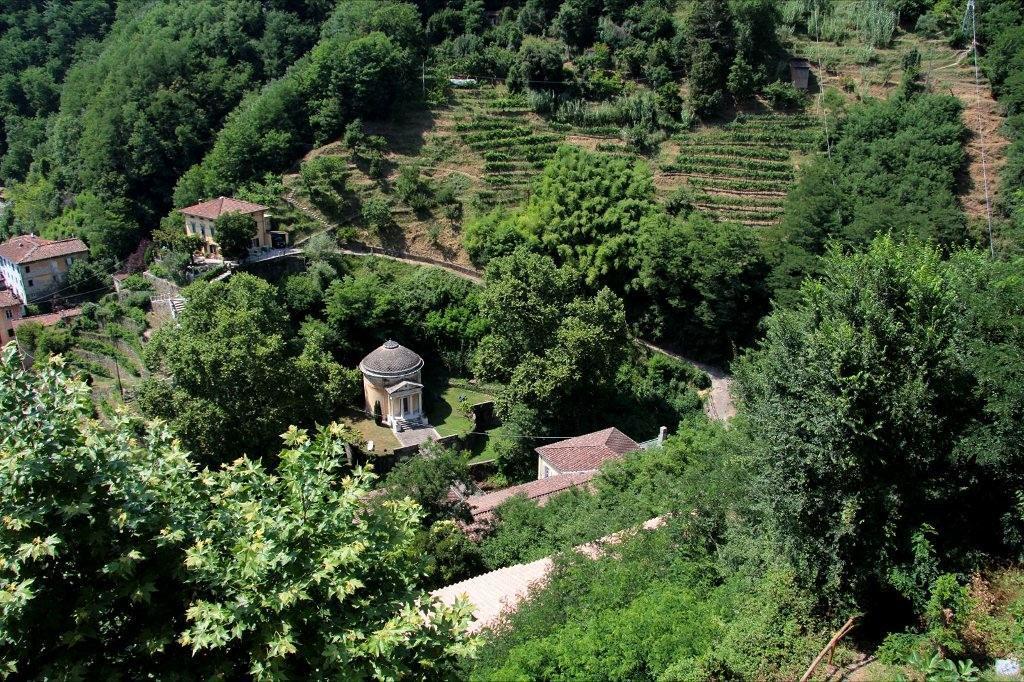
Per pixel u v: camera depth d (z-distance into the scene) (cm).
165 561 1564
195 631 1411
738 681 2152
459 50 9900
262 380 5088
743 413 3288
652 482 3662
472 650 1612
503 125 9112
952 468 2477
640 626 2306
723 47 9206
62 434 1466
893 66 9212
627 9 9962
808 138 8619
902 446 2334
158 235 7750
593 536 3381
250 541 1539
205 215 7612
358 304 6981
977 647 2108
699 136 8912
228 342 5141
